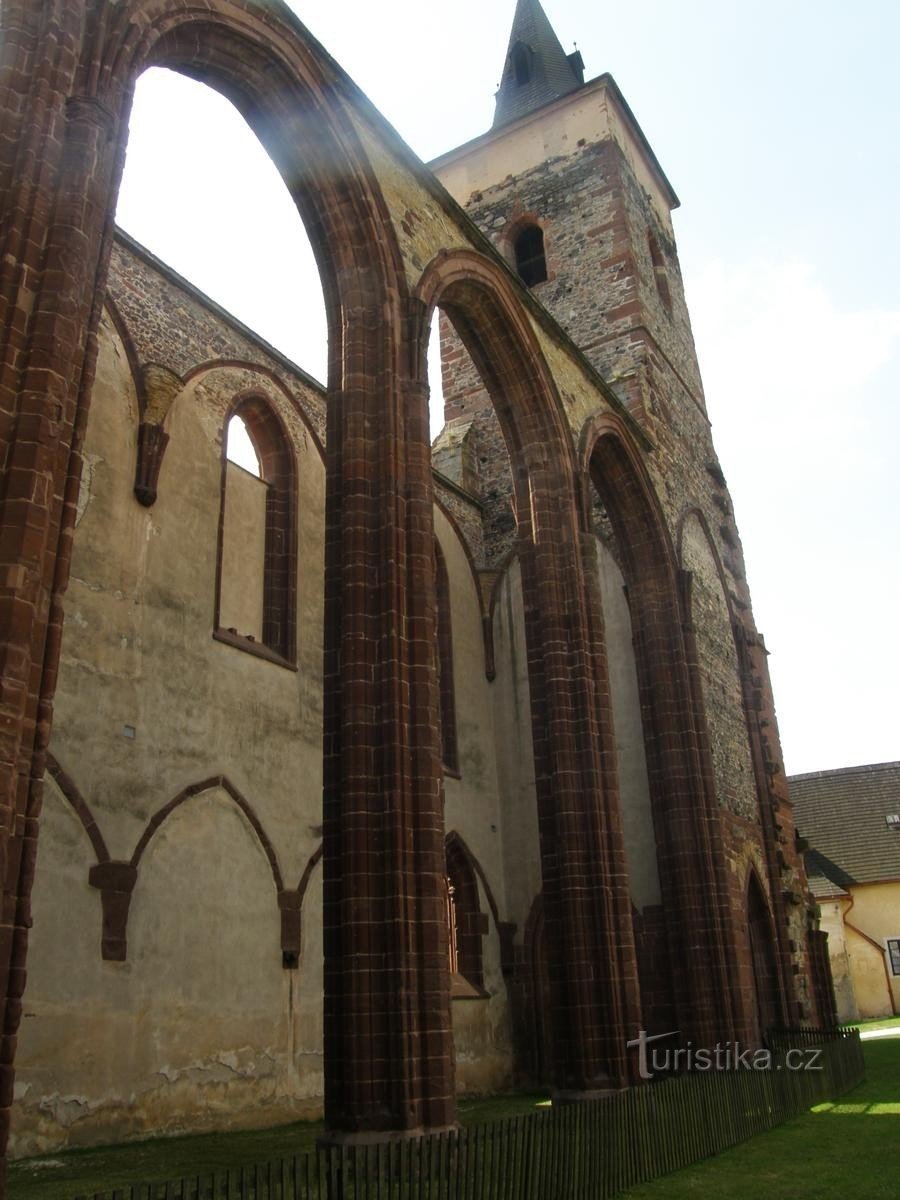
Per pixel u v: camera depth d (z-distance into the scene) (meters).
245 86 13.23
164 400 15.88
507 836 22.91
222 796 15.51
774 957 23.72
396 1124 10.00
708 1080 13.54
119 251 15.88
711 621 25.48
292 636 17.89
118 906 13.26
